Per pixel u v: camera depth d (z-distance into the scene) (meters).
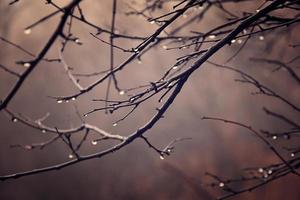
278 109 13.00
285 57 6.31
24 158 14.20
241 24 2.55
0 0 12.51
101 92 13.83
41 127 3.25
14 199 13.44
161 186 13.03
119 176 14.15
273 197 10.46
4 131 14.17
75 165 14.17
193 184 8.98
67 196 13.70
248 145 13.76
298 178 10.60
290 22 2.89
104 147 14.50
